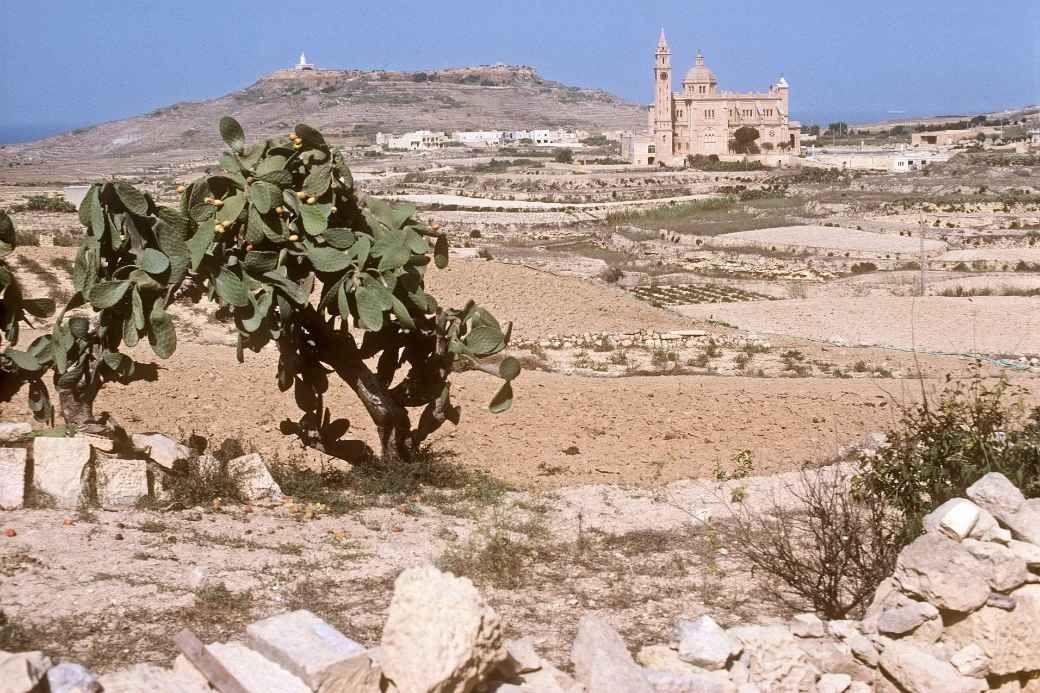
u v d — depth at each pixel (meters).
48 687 6.34
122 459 13.48
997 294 67.50
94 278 14.27
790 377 35.09
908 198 141.25
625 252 105.62
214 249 14.72
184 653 6.80
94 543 11.25
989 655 7.75
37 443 12.80
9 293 14.65
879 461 11.18
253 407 23.02
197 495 13.66
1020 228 111.19
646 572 11.85
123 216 14.31
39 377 14.82
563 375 32.34
